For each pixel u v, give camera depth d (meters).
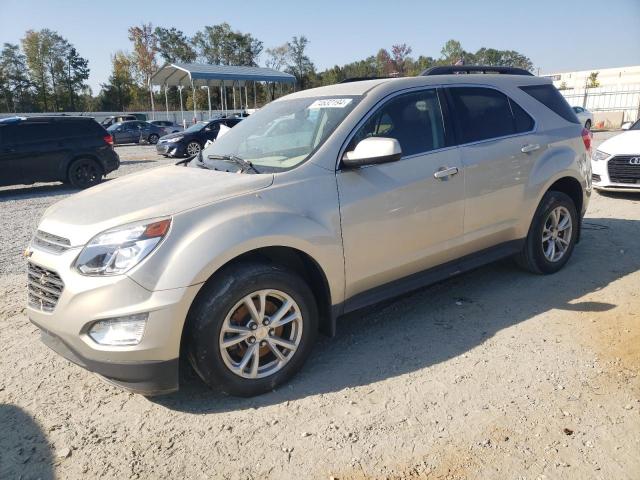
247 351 3.06
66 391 3.29
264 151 3.75
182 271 2.76
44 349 3.87
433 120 3.96
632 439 2.59
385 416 2.88
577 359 3.37
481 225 4.19
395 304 4.44
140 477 2.50
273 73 33.62
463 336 3.78
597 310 4.08
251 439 2.74
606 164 8.20
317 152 3.40
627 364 3.27
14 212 9.78
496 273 5.02
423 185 3.73
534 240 4.70
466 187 4.00
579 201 5.07
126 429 2.88
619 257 5.36
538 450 2.54
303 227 3.15
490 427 2.73
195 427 2.87
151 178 3.66
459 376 3.24
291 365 3.23
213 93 66.69
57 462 2.63
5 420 2.99
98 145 13.38
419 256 3.82
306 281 3.50
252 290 2.97
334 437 2.72
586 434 2.64
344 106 3.68
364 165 3.36
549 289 4.57
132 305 2.71
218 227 2.89
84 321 2.75
